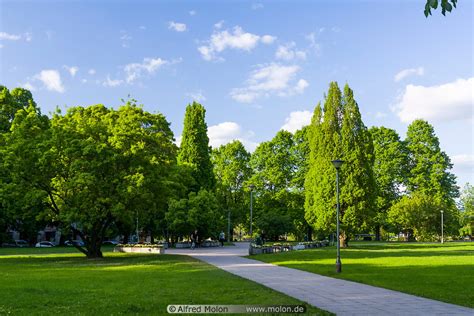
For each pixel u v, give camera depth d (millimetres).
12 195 30875
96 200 30953
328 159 47375
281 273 21250
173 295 13656
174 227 52062
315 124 49750
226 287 15547
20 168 30438
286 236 77188
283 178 71125
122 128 33875
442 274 19984
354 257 31812
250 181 73562
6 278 19062
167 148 43312
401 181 75500
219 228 57031
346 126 47125
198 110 62656
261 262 28469
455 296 13828
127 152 32156
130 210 33344
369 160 48125
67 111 39312
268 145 73438
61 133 31406
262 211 69375
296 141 72500
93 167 30422
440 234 69875
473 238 81125
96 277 19375
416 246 49531
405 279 18219
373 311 11594
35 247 57906
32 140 31344
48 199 32594
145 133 34688
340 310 11727
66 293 14117
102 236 34625
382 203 74000
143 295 13648
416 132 77375
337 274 20453
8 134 33031
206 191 55469
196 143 61875
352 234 47781
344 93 48219
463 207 84188
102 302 12320
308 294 14484
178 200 53969
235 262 28438
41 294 13867
